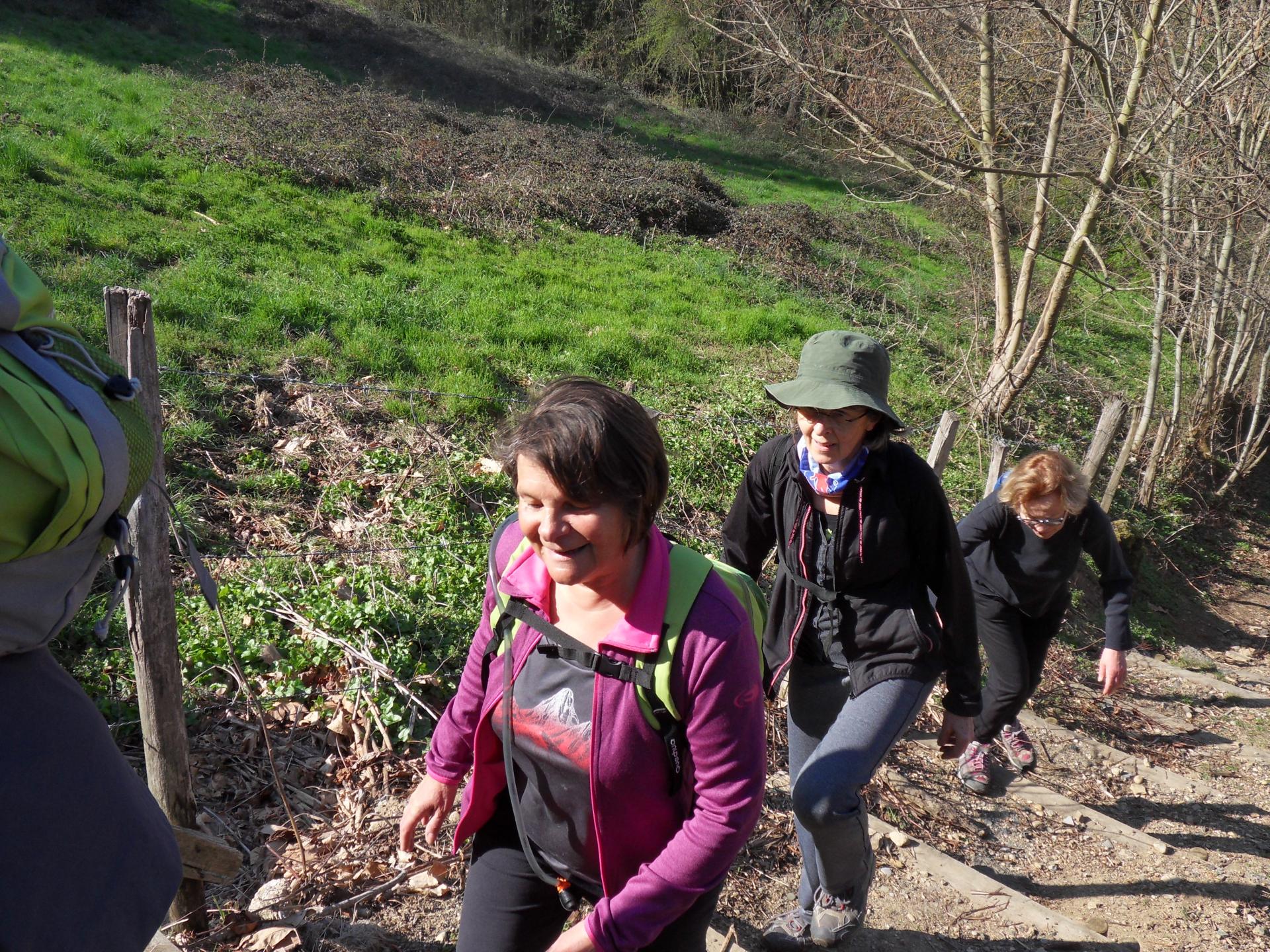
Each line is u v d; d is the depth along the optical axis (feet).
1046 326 32.94
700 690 5.56
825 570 9.14
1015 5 27.35
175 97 47.67
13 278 4.91
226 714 12.00
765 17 30.99
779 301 43.19
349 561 16.47
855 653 9.16
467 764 6.82
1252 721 21.54
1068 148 32.12
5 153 31.40
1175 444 37.04
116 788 5.19
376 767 11.74
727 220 54.44
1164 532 33.27
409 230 38.04
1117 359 48.01
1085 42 27.32
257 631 13.74
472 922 6.48
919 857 12.62
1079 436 38.11
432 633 14.57
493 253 39.09
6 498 4.44
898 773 15.07
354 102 52.60
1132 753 18.94
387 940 9.40
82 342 5.24
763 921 10.98
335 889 9.84
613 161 57.98
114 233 28.68
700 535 21.24
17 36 54.49
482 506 19.26
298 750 11.84
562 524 5.24
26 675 4.96
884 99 32.50
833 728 8.94
